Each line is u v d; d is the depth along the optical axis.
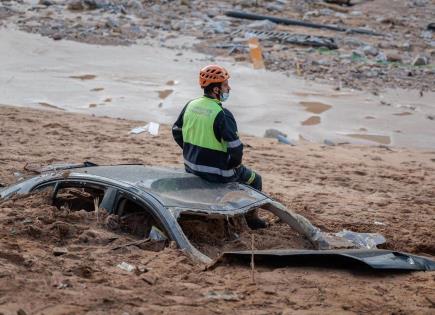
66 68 59.16
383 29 86.12
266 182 31.20
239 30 78.12
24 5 81.31
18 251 15.70
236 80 58.94
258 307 14.10
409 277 16.98
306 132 46.28
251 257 16.48
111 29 73.62
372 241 21.45
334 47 73.69
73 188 20.64
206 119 19.03
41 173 21.39
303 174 33.66
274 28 80.81
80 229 17.75
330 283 15.99
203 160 19.16
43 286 13.66
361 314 14.23
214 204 18.19
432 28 88.12
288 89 57.34
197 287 14.87
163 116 47.47
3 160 29.94
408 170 37.03
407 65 69.69
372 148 42.84
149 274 15.30
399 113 53.09
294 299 14.77
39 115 41.72
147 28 75.56
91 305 12.99
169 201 17.66
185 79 58.03
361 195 30.41
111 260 16.06
